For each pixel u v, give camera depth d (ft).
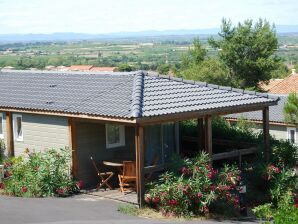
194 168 47.98
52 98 59.26
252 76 163.02
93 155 56.85
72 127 54.65
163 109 49.62
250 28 161.89
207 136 54.44
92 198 50.80
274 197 53.57
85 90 58.75
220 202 48.29
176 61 557.74
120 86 56.54
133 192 52.95
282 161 59.88
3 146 63.98
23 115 61.26
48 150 55.98
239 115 100.32
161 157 59.06
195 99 54.95
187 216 45.52
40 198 50.67
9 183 53.42
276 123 102.94
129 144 60.59
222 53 163.12
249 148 60.03
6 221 39.47
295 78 155.12
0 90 68.33
